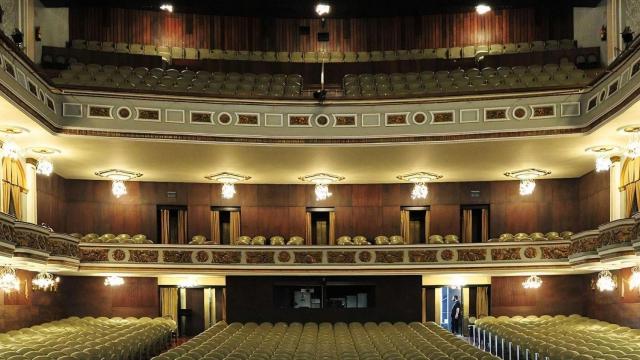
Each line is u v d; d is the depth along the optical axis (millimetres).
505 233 26938
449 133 21266
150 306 26656
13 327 21391
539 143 21328
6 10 21891
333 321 25766
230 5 29094
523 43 29000
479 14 29453
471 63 27641
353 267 24312
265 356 15023
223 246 24344
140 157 23188
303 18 30000
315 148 21953
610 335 18016
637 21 21891
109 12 28719
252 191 27750
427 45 29750
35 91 18625
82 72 23500
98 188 26984
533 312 26641
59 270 22672
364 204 27688
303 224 27641
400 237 26547
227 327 23000
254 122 21609
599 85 19484
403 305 25984
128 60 27016
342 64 27938
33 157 22734
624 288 22344
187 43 29438
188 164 24281
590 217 25656
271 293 26031
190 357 14492
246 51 29750
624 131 19797
